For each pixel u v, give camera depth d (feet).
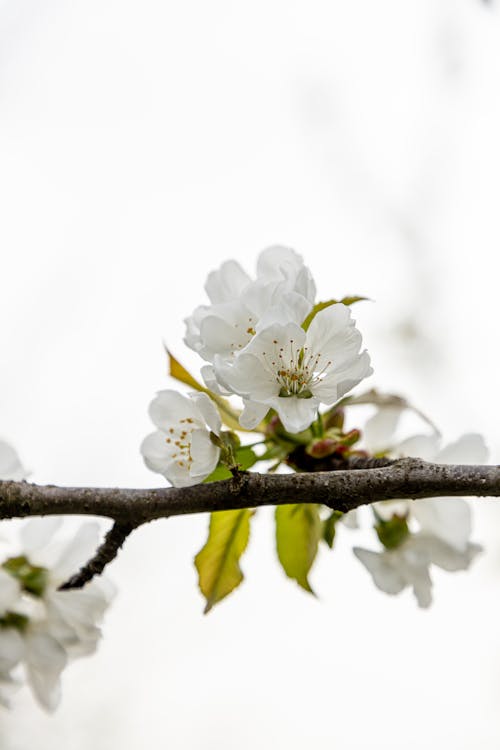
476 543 3.47
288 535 3.45
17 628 3.45
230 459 3.30
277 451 3.43
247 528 3.44
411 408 3.49
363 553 3.47
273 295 3.35
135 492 3.30
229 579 3.43
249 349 3.31
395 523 3.47
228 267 3.42
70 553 3.47
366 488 3.29
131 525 3.30
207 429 3.35
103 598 3.47
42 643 3.45
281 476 3.30
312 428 3.43
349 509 3.30
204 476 3.30
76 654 3.48
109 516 3.30
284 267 3.38
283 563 3.45
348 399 3.49
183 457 3.33
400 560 3.47
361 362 3.32
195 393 3.33
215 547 3.43
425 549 3.47
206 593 3.43
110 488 3.30
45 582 3.46
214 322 3.36
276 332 3.31
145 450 3.35
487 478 3.28
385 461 3.40
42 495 3.29
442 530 3.47
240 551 3.43
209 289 3.41
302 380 3.32
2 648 3.43
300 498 3.29
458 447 3.48
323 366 3.33
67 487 3.30
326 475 3.30
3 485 3.29
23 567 3.46
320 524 3.45
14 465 3.41
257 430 3.44
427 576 3.47
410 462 3.30
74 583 3.31
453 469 3.29
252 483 3.29
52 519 3.48
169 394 3.36
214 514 3.43
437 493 3.29
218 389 3.34
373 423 3.50
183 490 3.30
